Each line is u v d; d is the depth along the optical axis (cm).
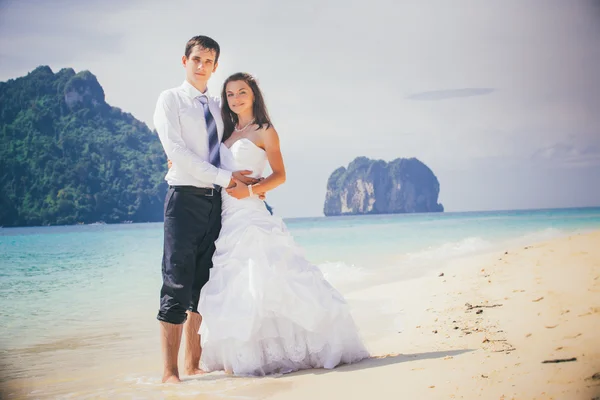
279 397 301
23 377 394
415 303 618
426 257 1195
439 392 285
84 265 1226
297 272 382
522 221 3139
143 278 1007
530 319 456
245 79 405
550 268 758
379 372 334
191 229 386
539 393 273
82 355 466
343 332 378
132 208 8625
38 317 651
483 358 345
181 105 393
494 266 864
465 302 580
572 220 3148
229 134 415
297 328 374
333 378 331
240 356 369
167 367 368
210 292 384
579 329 400
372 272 953
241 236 384
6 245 2036
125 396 325
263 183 393
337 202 15225
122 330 575
